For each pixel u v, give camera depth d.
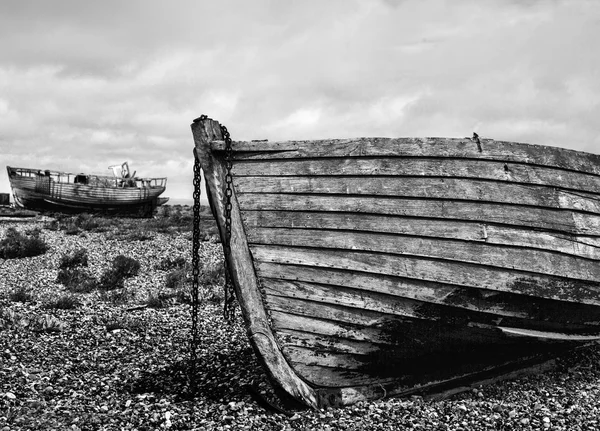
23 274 20.56
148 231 32.47
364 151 7.78
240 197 7.75
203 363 10.01
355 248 7.67
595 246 8.57
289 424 7.01
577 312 8.79
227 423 7.06
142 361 10.14
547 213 8.20
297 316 7.70
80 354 10.51
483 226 7.86
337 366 7.85
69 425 6.79
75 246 26.59
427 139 7.85
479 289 7.90
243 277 7.64
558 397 7.85
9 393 7.79
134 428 6.83
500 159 8.02
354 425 6.82
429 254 7.71
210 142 7.70
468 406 7.55
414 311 7.83
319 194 7.75
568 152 8.53
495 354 8.63
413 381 8.21
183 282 18.72
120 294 16.80
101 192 49.66
